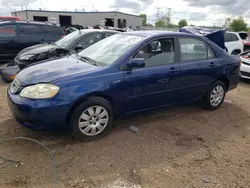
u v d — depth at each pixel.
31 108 2.89
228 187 2.60
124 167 2.83
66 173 2.66
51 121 3.01
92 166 2.81
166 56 3.88
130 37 3.99
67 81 3.05
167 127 3.95
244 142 3.63
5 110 4.29
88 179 2.59
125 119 4.16
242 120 4.49
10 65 6.54
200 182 2.64
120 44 3.86
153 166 2.88
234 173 2.84
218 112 4.80
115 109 3.52
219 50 4.65
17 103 2.97
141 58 3.44
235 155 3.24
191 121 4.27
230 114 4.74
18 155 2.94
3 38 8.29
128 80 3.44
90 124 3.30
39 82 3.02
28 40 8.71
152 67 3.69
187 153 3.21
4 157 2.88
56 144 3.23
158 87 3.78
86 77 3.17
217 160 3.09
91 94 3.19
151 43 3.73
